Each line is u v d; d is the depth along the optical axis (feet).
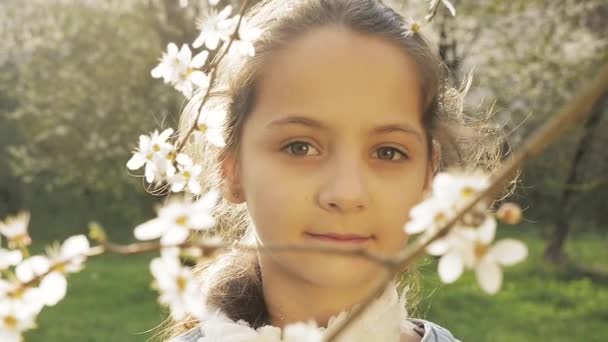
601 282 15.46
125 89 18.83
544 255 17.08
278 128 2.37
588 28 16.21
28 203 23.24
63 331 11.86
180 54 2.57
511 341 11.10
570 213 16.70
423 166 2.44
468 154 3.09
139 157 2.60
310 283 2.45
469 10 15.48
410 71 2.47
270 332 2.49
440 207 1.52
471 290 14.03
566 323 12.19
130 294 14.53
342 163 2.30
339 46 2.40
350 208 2.26
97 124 18.78
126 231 21.72
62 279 1.71
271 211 2.35
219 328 2.63
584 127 14.20
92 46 19.31
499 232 19.62
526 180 16.89
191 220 1.60
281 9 2.59
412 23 2.51
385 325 2.49
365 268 2.28
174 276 1.60
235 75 2.64
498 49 16.29
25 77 19.70
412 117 2.43
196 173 2.60
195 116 2.77
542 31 16.16
